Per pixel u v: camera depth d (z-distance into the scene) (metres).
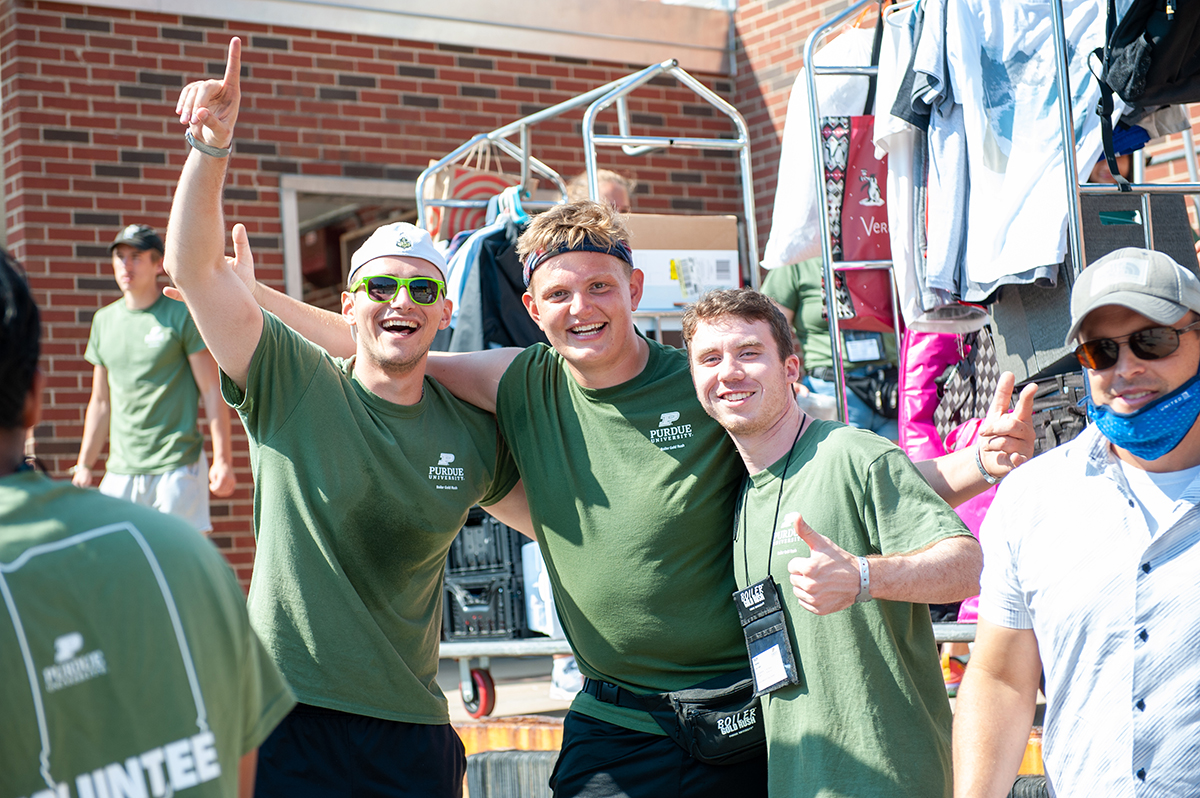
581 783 2.61
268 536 2.55
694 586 2.49
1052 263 3.17
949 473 2.38
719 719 2.41
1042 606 1.75
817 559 2.04
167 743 1.19
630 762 2.55
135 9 6.91
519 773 3.86
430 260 2.66
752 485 2.40
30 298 1.24
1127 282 1.64
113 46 6.86
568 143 8.20
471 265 4.57
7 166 6.70
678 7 8.53
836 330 3.61
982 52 3.40
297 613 2.49
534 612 4.50
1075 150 3.06
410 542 2.62
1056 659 1.73
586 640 2.62
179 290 2.48
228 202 7.14
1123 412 1.66
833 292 3.63
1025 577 1.78
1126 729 1.64
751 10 8.57
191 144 2.34
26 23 6.67
